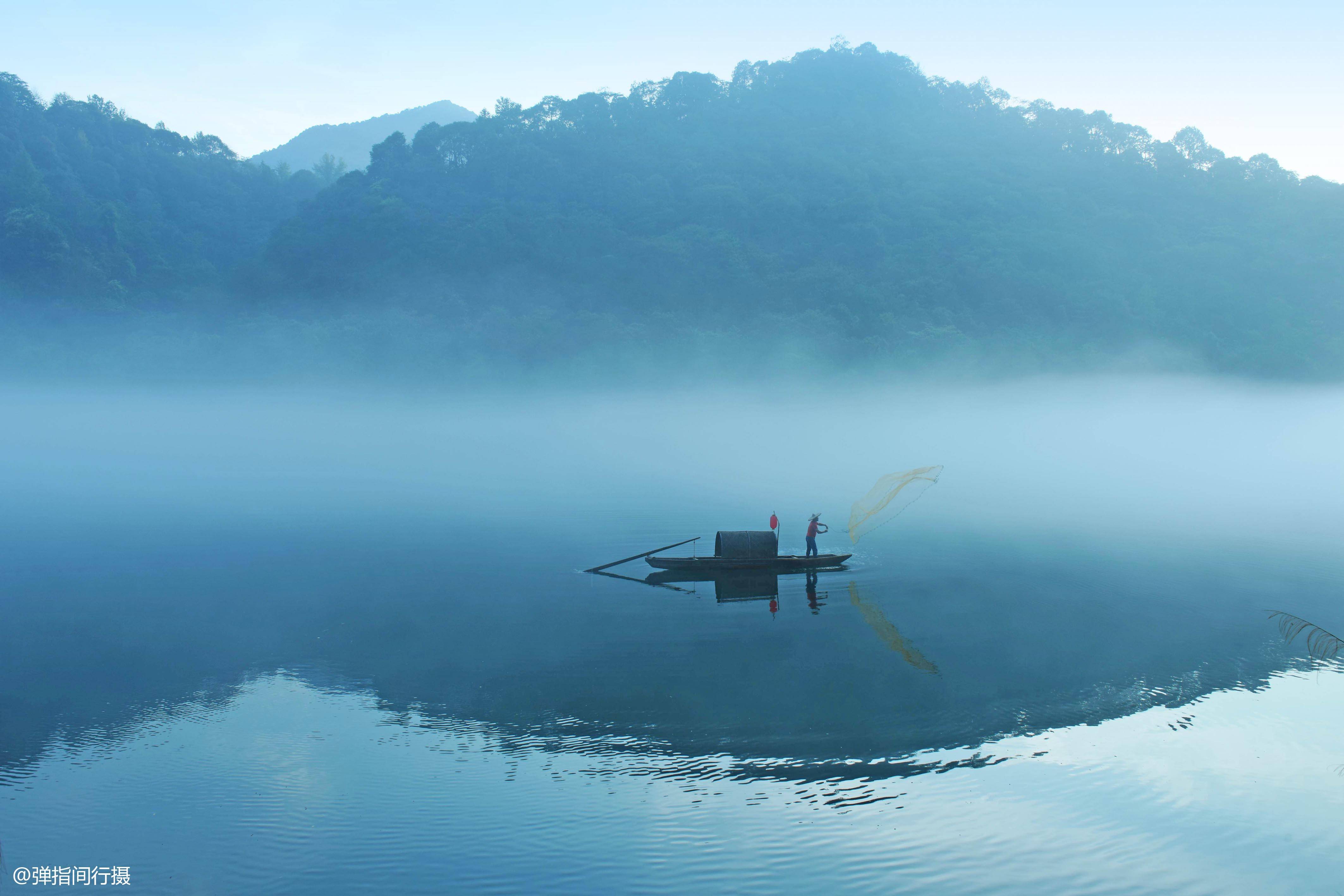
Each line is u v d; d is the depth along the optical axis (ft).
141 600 83.71
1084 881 35.68
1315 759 47.80
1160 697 57.26
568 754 48.57
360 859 37.06
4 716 53.67
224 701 56.49
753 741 50.21
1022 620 75.10
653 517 138.10
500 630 72.28
